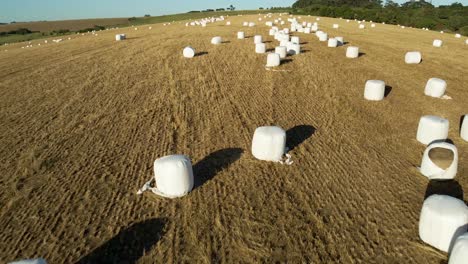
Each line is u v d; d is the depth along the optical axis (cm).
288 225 707
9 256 640
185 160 806
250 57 2316
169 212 749
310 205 768
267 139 932
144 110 1363
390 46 2938
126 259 631
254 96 1515
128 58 2431
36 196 813
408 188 839
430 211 652
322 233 688
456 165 874
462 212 644
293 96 1521
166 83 1738
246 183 848
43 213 754
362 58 2345
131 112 1348
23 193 824
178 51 2612
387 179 875
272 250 646
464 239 579
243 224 710
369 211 752
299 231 691
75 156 1001
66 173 909
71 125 1234
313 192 814
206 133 1138
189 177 805
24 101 1530
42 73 2070
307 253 639
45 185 857
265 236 679
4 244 670
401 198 800
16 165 961
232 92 1570
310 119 1264
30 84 1823
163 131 1164
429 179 880
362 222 719
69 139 1116
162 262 623
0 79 1961
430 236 657
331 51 2588
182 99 1481
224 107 1379
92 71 2064
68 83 1811
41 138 1130
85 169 927
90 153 1017
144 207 766
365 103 1445
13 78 1972
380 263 621
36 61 2509
